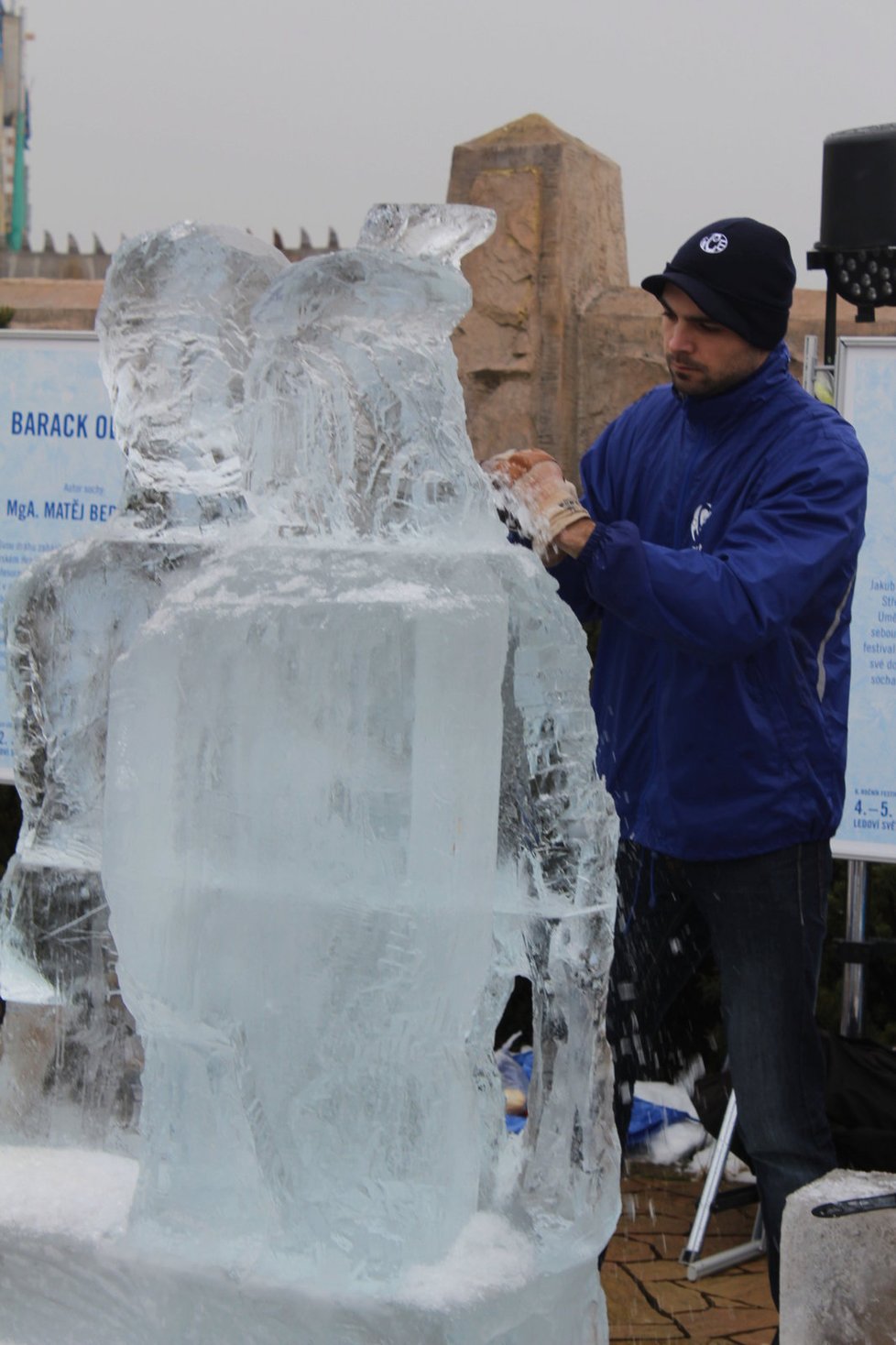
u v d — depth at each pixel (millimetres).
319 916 1609
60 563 1800
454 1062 1666
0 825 4434
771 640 2584
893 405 3490
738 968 2742
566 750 1696
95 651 1786
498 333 5660
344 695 1599
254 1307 1617
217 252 1771
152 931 1661
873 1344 2311
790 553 2580
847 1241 2330
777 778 2705
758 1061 2713
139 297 1770
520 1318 1635
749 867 2717
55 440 4039
